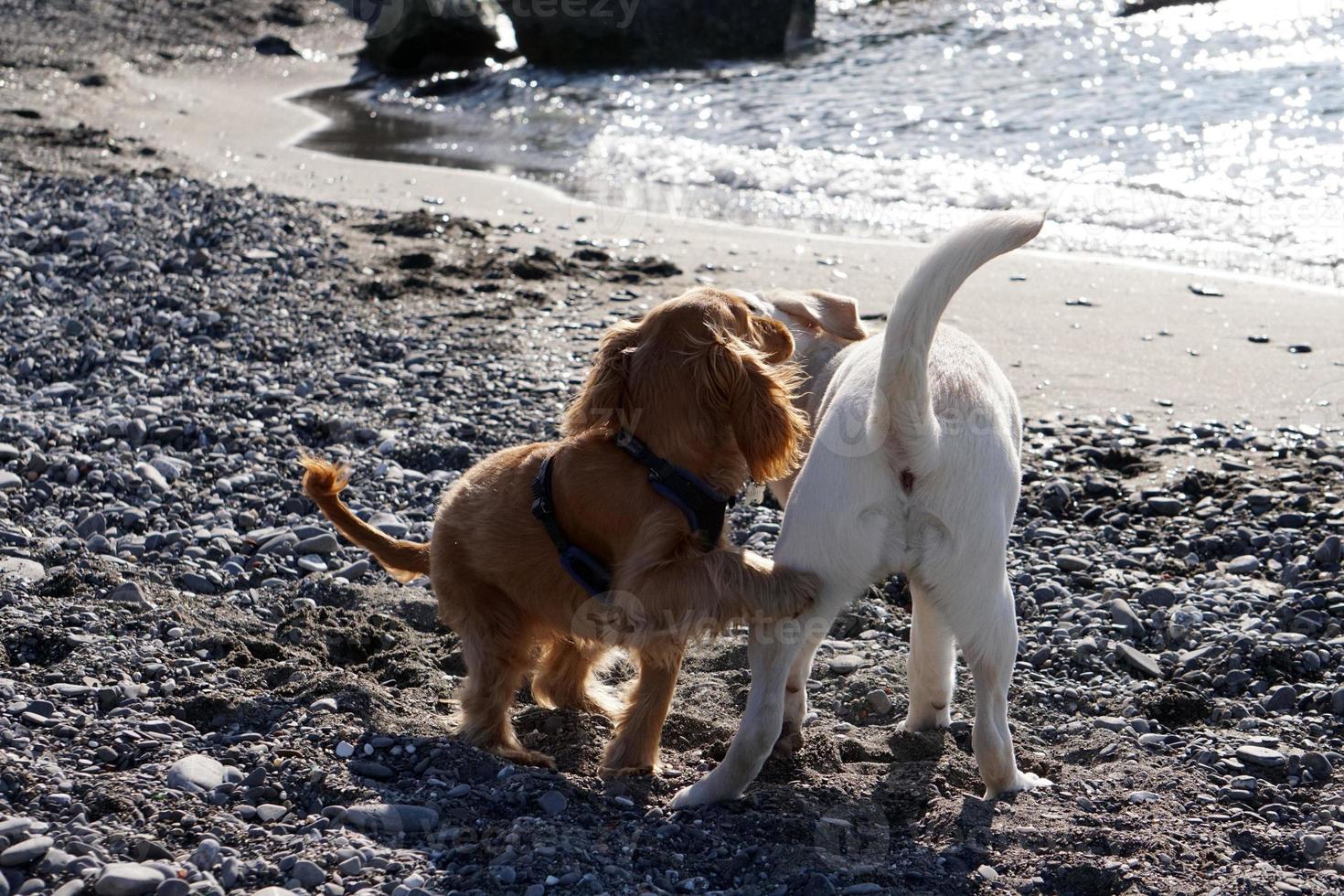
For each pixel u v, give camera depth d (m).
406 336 9.16
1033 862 3.93
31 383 8.23
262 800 4.09
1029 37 20.95
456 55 22.44
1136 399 8.10
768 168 14.68
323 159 15.66
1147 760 4.61
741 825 4.03
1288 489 6.74
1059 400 8.12
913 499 3.83
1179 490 6.83
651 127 17.20
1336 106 15.38
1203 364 8.62
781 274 10.69
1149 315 9.63
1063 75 18.16
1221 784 4.44
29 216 11.24
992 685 4.09
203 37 24.78
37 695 4.59
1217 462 7.14
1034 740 4.82
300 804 4.10
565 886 3.65
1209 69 17.69
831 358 4.99
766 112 17.52
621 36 21.09
